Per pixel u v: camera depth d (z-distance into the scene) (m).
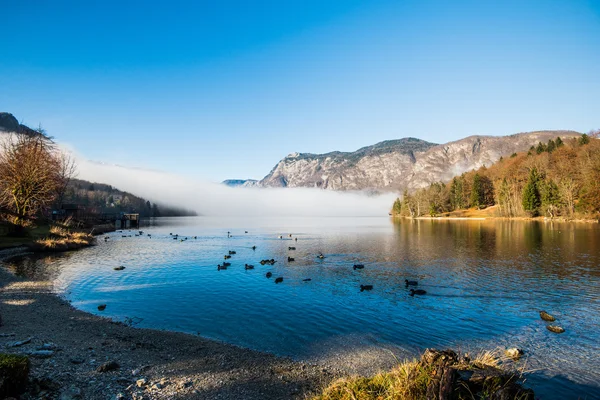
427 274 34.56
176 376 13.23
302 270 37.31
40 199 60.25
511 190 127.62
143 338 17.69
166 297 26.34
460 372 9.34
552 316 21.16
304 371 14.45
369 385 10.56
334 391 10.69
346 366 15.02
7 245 48.12
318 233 93.25
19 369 9.37
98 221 112.06
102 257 47.22
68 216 85.81
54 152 74.00
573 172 105.00
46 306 23.02
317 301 25.08
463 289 28.31
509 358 15.68
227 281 31.97
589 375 14.10
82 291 28.00
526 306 23.75
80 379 11.59
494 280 31.45
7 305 22.52
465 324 20.28
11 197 60.22
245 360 15.42
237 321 20.88
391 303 24.47
